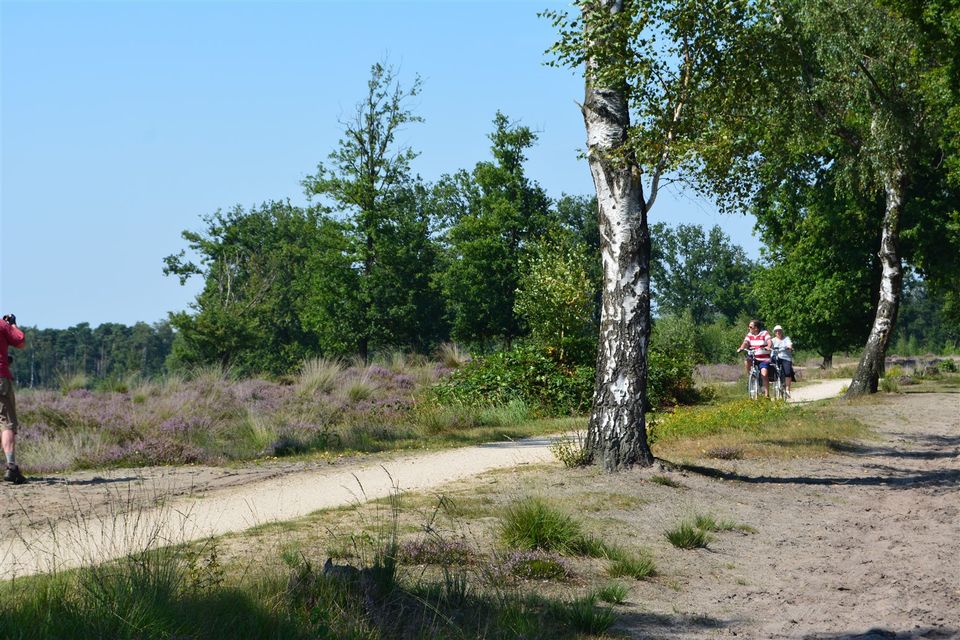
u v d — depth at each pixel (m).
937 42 21.67
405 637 5.27
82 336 162.62
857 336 42.12
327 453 15.34
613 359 11.95
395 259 53.81
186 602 5.17
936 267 36.00
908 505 11.12
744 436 16.55
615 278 11.96
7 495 10.43
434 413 20.48
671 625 6.05
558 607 6.10
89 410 18.94
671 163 11.80
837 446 16.09
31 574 6.37
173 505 9.79
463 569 6.82
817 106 24.44
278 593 5.57
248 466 13.58
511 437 17.80
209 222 78.44
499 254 56.91
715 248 140.00
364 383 24.77
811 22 22.95
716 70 12.14
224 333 55.28
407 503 9.59
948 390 30.11
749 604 6.74
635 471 11.71
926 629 6.09
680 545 8.41
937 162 34.22
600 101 12.05
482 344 59.56
